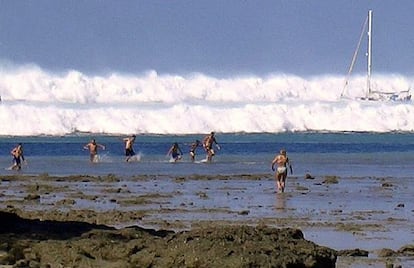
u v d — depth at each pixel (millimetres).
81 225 60844
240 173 130875
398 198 94625
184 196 94812
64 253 50344
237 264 45969
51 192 98062
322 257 49719
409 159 178625
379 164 161250
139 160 165500
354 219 75562
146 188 104562
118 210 80188
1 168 140375
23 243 52406
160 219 73688
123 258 49625
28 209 79688
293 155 193625
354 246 60438
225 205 85875
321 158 182125
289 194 98250
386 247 59969
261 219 74750
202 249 47844
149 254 48906
